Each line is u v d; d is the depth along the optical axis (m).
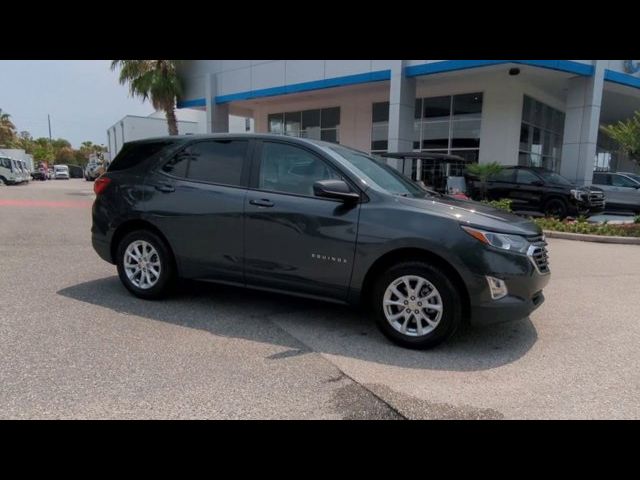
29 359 3.60
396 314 4.05
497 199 14.90
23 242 8.65
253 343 4.04
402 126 15.79
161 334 4.19
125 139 34.81
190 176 4.92
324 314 4.84
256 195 4.50
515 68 14.64
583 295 5.90
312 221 4.21
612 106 22.67
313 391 3.22
